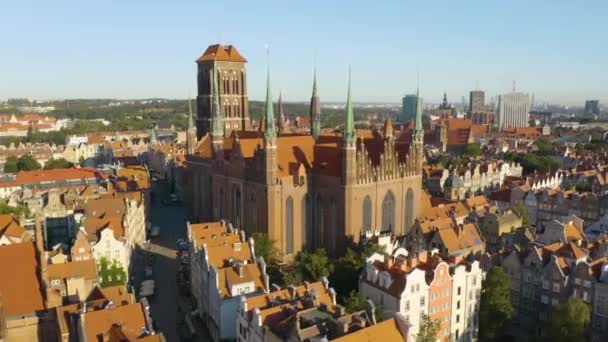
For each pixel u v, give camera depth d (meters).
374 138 156.50
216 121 184.25
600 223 163.88
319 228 150.38
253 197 149.12
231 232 132.62
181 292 132.00
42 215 178.25
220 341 103.94
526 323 118.25
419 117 155.88
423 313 99.25
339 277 116.12
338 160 144.25
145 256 165.12
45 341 79.00
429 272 101.62
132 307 77.12
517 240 147.88
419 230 136.75
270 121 140.00
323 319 78.31
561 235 139.25
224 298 103.38
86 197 185.12
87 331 73.06
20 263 79.62
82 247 124.19
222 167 163.62
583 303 99.75
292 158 151.12
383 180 147.00
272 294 91.81
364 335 72.12
